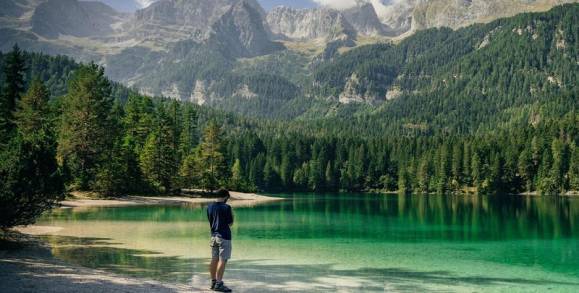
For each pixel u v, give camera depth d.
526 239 42.59
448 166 180.00
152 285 19.31
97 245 32.41
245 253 32.53
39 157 28.50
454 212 80.12
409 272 26.70
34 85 84.25
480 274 26.52
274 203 102.44
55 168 29.61
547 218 67.69
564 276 26.17
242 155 198.00
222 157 123.00
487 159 177.62
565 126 190.38
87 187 82.50
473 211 83.06
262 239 40.50
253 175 184.62
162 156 100.88
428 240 41.34
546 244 39.41
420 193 182.50
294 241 39.34
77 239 34.88
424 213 76.69
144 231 41.47
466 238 43.06
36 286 17.66
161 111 109.12
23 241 31.67
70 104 85.44
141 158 98.12
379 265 28.67
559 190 161.62
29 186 27.47
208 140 122.31
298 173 193.88
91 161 84.75
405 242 39.62
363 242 39.28
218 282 19.42
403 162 198.62
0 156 27.91
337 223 56.34
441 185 176.75
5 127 72.81
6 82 77.94
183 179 107.12
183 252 30.62
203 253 30.33
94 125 83.88
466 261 30.77
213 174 121.56
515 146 177.88
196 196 105.00
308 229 48.72
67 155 82.12
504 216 71.38
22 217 28.50
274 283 22.84
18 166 27.41
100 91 87.19
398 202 115.38
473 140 195.00
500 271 27.52
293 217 64.44
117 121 95.81
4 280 18.47
